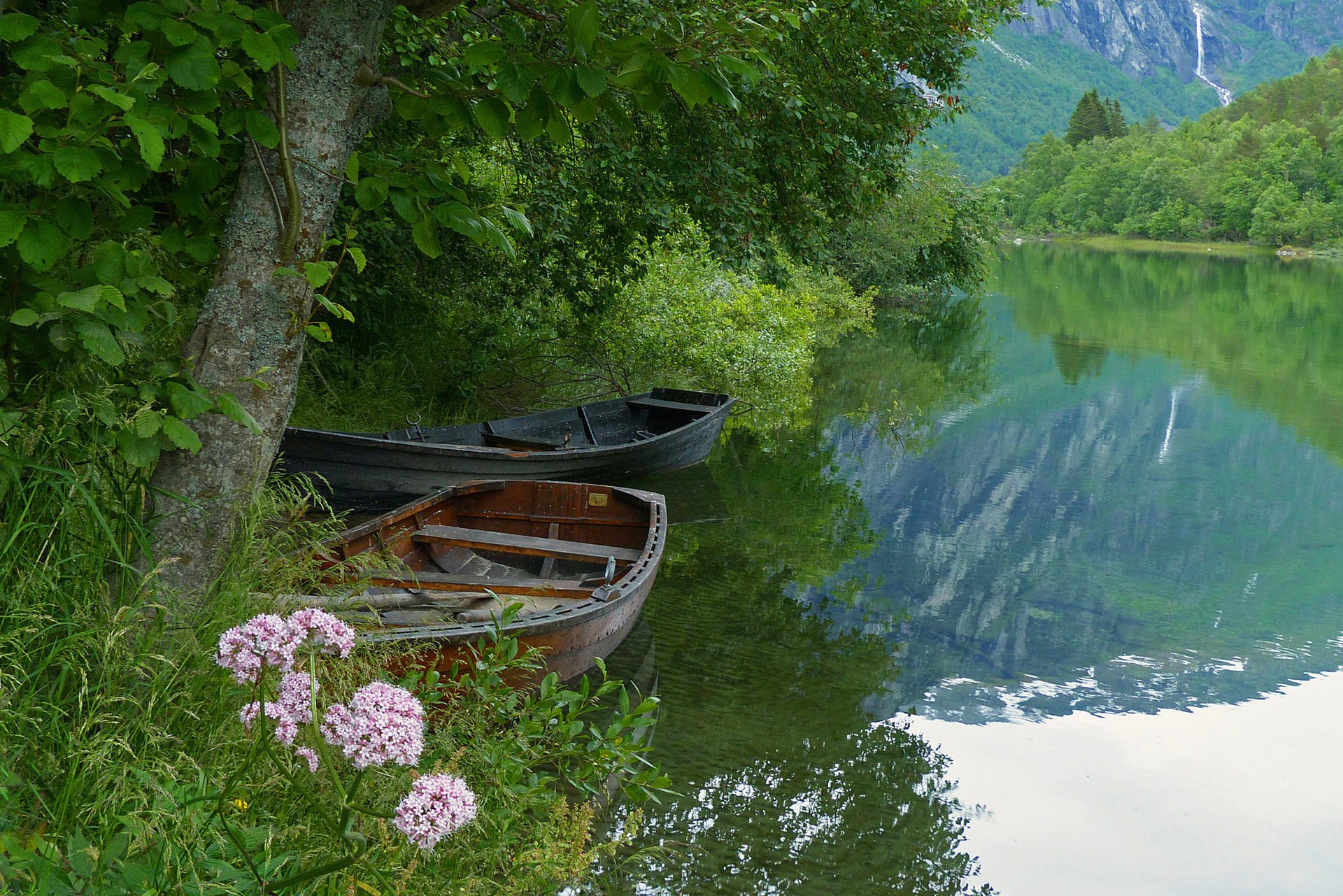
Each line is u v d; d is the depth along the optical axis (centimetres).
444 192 337
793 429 1332
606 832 417
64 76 258
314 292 334
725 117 904
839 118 942
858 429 1359
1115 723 565
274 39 278
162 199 333
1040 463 1234
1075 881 414
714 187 929
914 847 428
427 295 1137
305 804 268
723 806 449
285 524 401
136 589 296
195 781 248
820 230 1070
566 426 1037
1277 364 2136
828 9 891
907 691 588
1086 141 14662
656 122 935
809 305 2366
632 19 636
